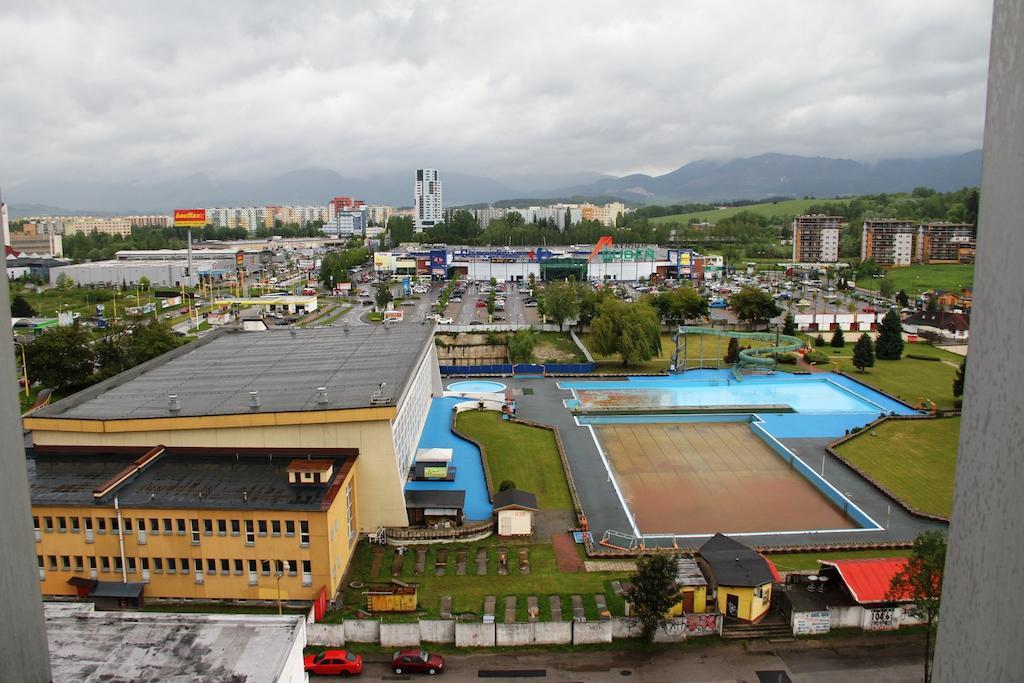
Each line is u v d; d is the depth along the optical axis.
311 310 180.12
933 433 83.44
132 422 54.72
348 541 52.31
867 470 71.94
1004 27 6.09
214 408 57.09
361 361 73.38
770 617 45.62
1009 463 5.94
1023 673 5.73
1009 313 6.00
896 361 122.06
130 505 46.91
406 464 64.25
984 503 6.35
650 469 73.81
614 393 102.06
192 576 47.44
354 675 40.22
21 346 100.56
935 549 40.16
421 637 43.34
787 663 41.44
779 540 57.53
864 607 44.75
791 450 77.94
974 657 6.47
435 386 93.88
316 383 64.44
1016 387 5.85
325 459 54.28
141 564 47.56
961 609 6.74
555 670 40.81
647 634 43.00
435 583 49.84
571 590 48.97
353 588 48.94
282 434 54.88
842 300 198.75
